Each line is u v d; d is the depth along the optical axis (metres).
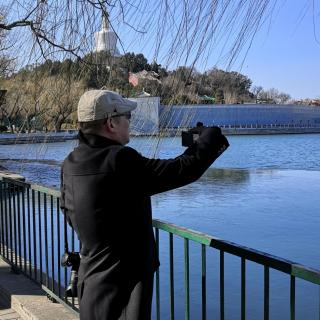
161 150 2.79
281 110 110.94
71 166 2.34
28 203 5.50
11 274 5.74
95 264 2.32
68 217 2.44
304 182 24.25
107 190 2.22
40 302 4.74
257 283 7.59
